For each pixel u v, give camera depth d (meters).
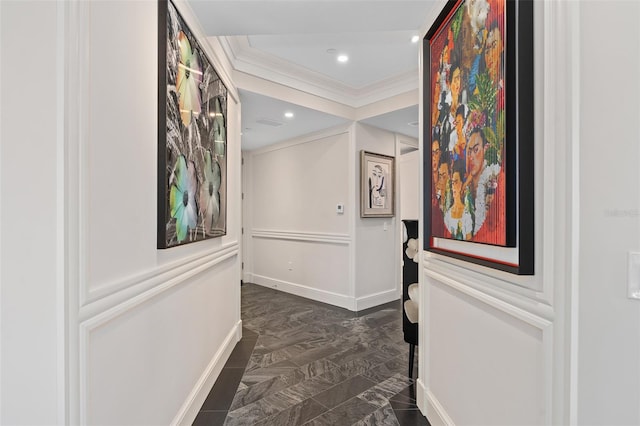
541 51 1.03
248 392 2.23
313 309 4.29
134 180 1.26
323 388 2.29
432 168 1.83
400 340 3.21
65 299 0.87
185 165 1.73
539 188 1.03
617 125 0.81
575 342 0.89
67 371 0.87
